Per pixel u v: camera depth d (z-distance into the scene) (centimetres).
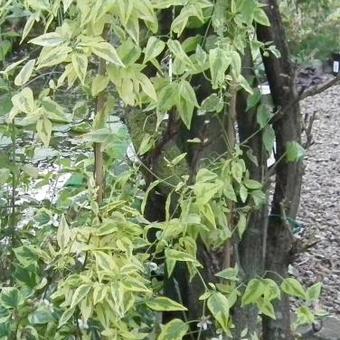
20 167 203
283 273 196
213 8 164
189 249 167
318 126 936
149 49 151
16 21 194
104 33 153
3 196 209
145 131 182
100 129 157
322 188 712
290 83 181
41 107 153
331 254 527
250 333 187
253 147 185
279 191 192
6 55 200
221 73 153
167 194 183
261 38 180
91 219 161
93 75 165
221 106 164
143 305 172
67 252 151
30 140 206
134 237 161
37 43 141
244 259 188
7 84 183
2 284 194
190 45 168
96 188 158
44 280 171
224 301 164
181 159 171
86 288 146
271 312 175
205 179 162
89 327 165
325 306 420
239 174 169
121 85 148
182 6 165
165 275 192
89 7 140
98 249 150
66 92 185
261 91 188
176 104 158
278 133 187
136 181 182
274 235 194
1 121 194
